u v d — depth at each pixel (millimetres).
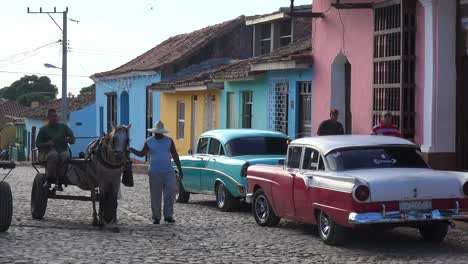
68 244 11359
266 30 28219
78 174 14008
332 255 10508
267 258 10320
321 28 19844
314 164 11836
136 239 11992
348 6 17188
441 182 10586
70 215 15133
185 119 30938
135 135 37094
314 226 13539
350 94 18891
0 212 12195
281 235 12469
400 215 10367
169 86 30703
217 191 16266
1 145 71625
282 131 22406
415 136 15945
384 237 12086
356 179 10375
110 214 13484
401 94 15906
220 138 16469
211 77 26750
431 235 11461
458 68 15383
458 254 10477
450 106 15406
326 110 19656
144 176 29422
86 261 9969
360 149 11555
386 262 9906
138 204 17734
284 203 12562
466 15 15141
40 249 10836
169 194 14094
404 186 10414
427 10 15414
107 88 41500
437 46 15297
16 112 79188
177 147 31531
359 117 17906
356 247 11148
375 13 17125
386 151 11586
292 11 19641
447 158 15422
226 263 9945
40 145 14344
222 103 27078
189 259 10227
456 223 13070
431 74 15375
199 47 34500
